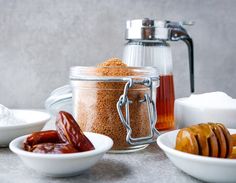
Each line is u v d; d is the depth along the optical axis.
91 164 0.50
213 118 0.65
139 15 0.99
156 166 0.54
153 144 0.64
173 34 0.74
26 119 0.66
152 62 0.72
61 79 1.00
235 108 0.64
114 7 0.99
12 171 0.51
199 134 0.51
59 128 0.53
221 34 1.01
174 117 0.72
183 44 1.01
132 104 0.58
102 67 0.58
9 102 1.01
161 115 0.71
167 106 0.72
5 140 0.59
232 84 1.03
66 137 0.52
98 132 0.58
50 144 0.50
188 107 0.67
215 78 1.03
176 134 0.56
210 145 0.50
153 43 0.72
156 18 1.00
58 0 0.98
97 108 0.58
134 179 0.50
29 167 0.51
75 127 0.52
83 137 0.52
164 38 0.71
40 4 0.98
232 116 0.64
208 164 0.46
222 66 1.02
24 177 0.50
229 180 0.46
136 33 0.70
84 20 0.99
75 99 0.61
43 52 0.99
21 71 1.00
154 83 0.61
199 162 0.46
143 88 0.59
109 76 0.57
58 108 0.80
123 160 0.56
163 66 0.72
